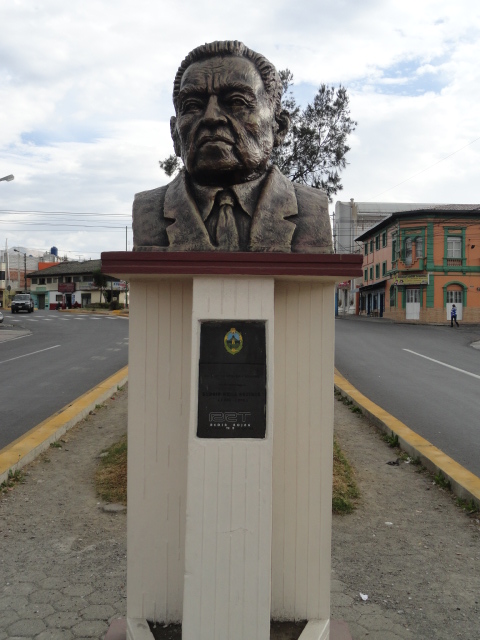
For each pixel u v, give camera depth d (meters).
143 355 2.67
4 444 6.44
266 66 2.75
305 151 9.16
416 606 3.28
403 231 31.67
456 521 4.46
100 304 46.25
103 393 8.82
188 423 2.66
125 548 3.95
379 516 4.55
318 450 2.68
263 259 2.40
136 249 2.72
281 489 2.70
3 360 14.55
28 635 2.96
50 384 10.55
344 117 9.34
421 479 5.39
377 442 6.62
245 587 2.41
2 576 3.56
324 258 2.41
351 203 42.88
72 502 4.78
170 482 2.69
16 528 4.27
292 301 2.66
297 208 2.71
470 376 11.80
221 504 2.40
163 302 2.66
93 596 3.33
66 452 6.13
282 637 2.64
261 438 2.42
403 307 32.12
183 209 2.67
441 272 31.02
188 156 2.67
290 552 2.73
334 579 3.57
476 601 3.34
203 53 2.68
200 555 2.40
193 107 2.69
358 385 10.53
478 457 6.05
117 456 5.73
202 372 2.43
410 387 10.37
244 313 2.44
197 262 2.40
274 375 2.66
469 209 31.58
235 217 2.70
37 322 30.94
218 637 2.42
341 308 47.06
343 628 2.95
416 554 3.91
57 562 3.75
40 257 68.06
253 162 2.65
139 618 2.74
